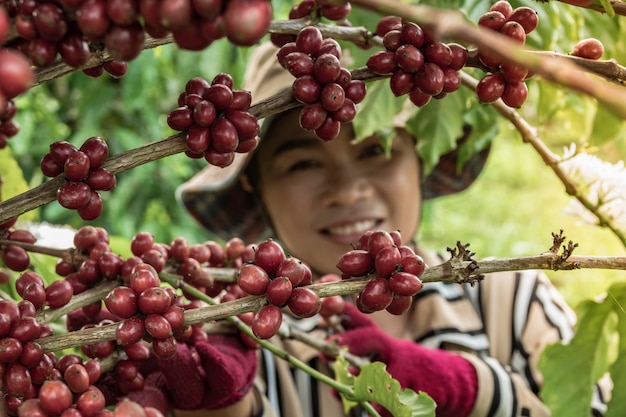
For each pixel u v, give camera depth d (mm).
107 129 2691
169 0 449
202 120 623
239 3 447
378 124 1096
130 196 2627
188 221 2689
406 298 671
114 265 747
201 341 850
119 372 729
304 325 1310
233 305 653
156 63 2482
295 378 1300
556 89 1094
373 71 669
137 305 641
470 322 1389
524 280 1459
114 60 630
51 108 2711
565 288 2402
